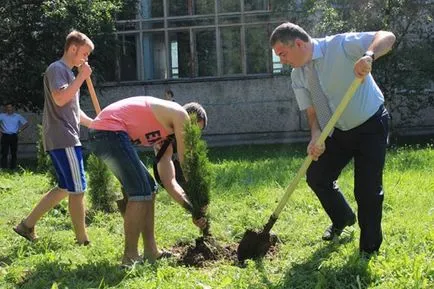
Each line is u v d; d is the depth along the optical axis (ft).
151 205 16.21
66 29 55.77
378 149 14.94
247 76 72.38
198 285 13.52
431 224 18.57
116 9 59.77
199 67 73.67
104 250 17.62
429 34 60.08
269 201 24.34
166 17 73.26
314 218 20.63
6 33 57.72
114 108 15.87
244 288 13.47
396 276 13.50
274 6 63.05
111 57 61.31
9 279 15.11
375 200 14.82
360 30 55.77
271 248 17.08
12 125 55.57
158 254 16.34
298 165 35.99
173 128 15.98
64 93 16.98
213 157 51.93
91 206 24.23
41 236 19.40
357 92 14.93
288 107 71.67
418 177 28.94
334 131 15.74
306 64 15.20
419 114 70.33
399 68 59.00
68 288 13.98
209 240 16.74
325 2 57.98
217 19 72.64
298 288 13.28
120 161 15.39
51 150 17.88
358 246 15.84
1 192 29.81
